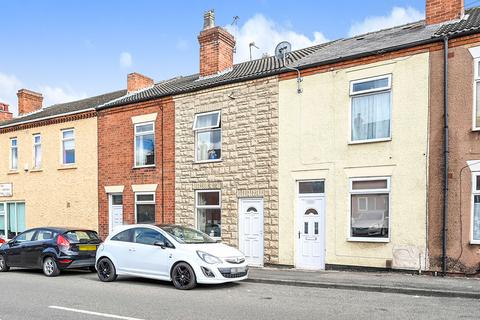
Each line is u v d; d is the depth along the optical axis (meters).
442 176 10.85
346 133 12.44
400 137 11.53
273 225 13.55
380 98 12.06
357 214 12.20
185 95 16.03
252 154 14.20
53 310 7.98
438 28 12.28
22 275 13.23
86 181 18.92
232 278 10.03
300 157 13.21
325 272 11.93
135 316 7.39
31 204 21.00
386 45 12.33
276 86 13.84
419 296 8.86
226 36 17.38
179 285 10.03
